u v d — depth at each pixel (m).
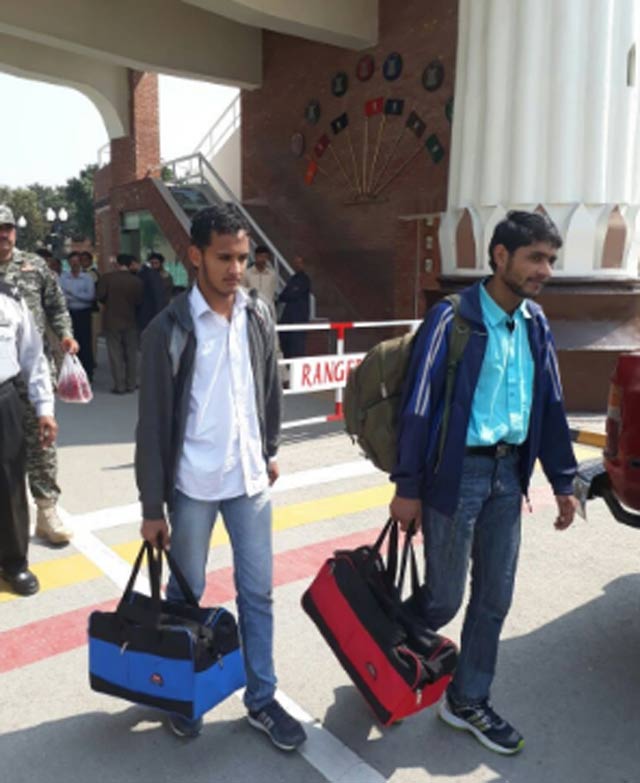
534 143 7.95
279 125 16.09
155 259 12.77
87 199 62.66
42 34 13.47
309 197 15.55
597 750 2.74
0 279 4.24
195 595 2.74
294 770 2.61
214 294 2.49
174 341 2.46
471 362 2.41
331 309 15.08
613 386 3.27
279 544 4.68
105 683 2.64
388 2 13.36
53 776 2.58
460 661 2.76
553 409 2.66
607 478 3.46
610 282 7.96
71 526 5.00
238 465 2.62
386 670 2.51
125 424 8.23
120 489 5.84
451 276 8.73
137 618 2.57
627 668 3.29
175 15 15.04
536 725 2.88
